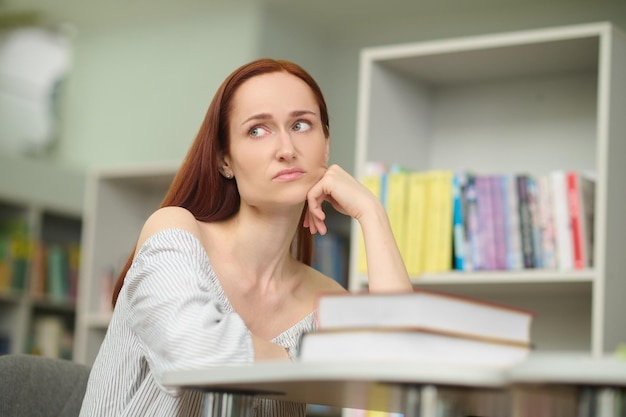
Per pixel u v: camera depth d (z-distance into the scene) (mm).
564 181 3334
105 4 6516
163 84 6621
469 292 3680
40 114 7160
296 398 1568
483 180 3469
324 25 6199
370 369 1141
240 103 1943
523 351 1322
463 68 3836
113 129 6855
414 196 3557
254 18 6203
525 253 3369
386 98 3850
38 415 2070
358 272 3625
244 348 1547
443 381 1139
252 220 1986
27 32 7113
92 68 7023
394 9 5844
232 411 1421
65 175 6684
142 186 4934
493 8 5605
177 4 6383
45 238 6785
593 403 1187
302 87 1952
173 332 1557
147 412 1822
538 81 3877
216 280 1887
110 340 1912
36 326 6387
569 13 5406
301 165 1928
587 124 3748
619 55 3389
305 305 2080
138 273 1714
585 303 3621
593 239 3377
